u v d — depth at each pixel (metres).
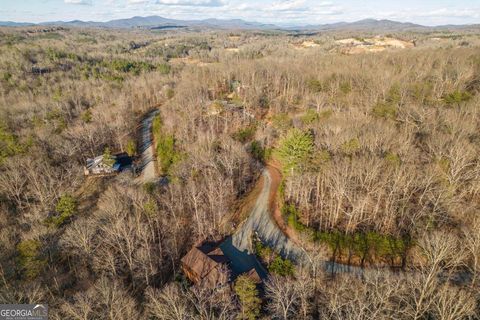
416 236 51.66
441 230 48.59
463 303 34.34
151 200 60.97
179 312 36.72
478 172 53.75
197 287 43.91
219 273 46.28
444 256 41.12
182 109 106.19
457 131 63.66
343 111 85.38
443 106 79.75
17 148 82.81
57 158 85.69
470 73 90.06
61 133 97.06
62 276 50.66
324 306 40.00
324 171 59.09
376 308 35.34
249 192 74.06
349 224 54.31
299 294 39.66
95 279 48.22
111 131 102.94
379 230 54.75
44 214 63.41
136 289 49.16
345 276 44.12
